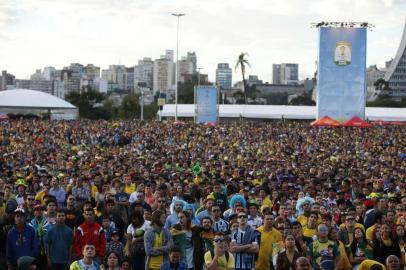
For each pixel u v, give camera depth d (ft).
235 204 48.24
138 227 44.65
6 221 43.88
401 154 128.88
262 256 40.73
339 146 148.66
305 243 42.04
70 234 42.34
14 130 181.88
